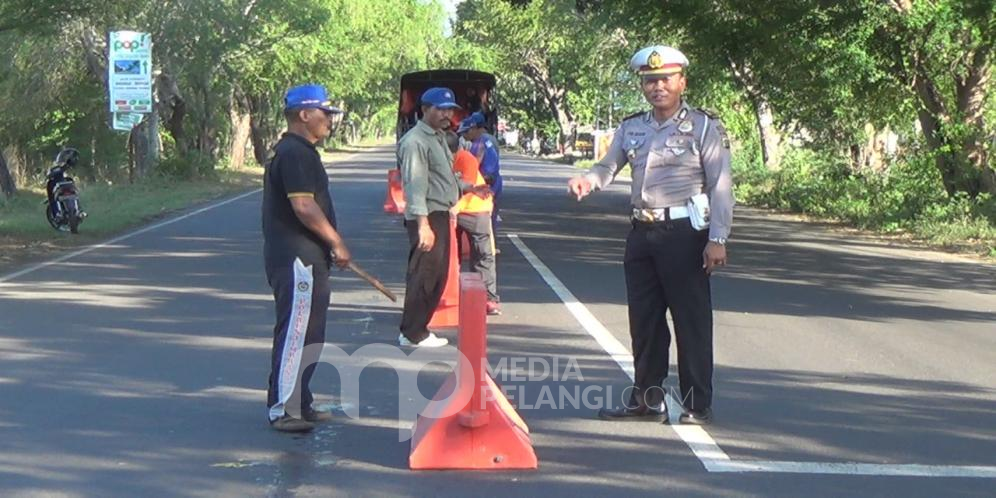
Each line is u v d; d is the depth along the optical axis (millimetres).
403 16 61156
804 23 22219
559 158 77125
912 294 13062
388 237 18344
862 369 8656
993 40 20625
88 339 9477
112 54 28922
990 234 20047
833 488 5789
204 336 9625
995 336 10188
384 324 10219
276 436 6629
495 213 11984
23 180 37375
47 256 15734
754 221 25266
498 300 11133
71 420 6934
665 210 6680
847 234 22031
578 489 5738
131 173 36812
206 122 43594
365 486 5762
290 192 6488
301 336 6688
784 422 7062
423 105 9109
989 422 7125
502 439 6074
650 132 6727
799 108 28969
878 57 23250
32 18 17047
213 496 5594
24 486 5719
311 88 6617
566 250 16922
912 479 5953
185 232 19500
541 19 60344
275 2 37219
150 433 6664
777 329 10328
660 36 27938
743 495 5668
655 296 6887
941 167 23531
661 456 6316
